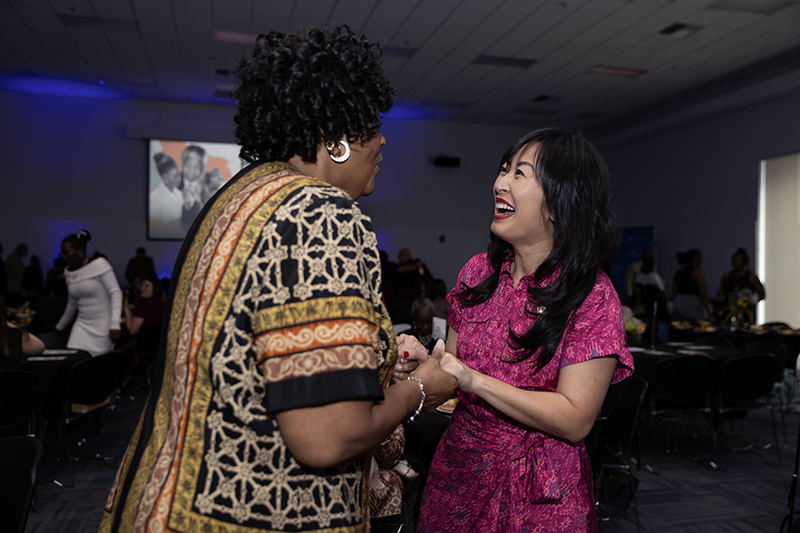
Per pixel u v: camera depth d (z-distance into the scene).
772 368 3.80
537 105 10.35
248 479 0.60
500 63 8.16
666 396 3.58
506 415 0.92
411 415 0.73
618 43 7.25
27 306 5.32
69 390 3.14
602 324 0.86
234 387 0.60
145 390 5.67
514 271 1.00
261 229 0.62
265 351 0.57
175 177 10.59
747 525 2.79
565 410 0.84
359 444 0.59
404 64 8.19
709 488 3.28
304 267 0.59
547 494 0.89
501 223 0.93
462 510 0.95
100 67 8.57
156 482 0.61
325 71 0.69
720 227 9.30
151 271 8.85
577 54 7.68
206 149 10.70
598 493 2.37
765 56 7.70
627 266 10.73
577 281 0.88
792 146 8.06
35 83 9.52
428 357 0.85
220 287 0.61
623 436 2.68
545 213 0.91
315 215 0.62
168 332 0.68
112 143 10.45
